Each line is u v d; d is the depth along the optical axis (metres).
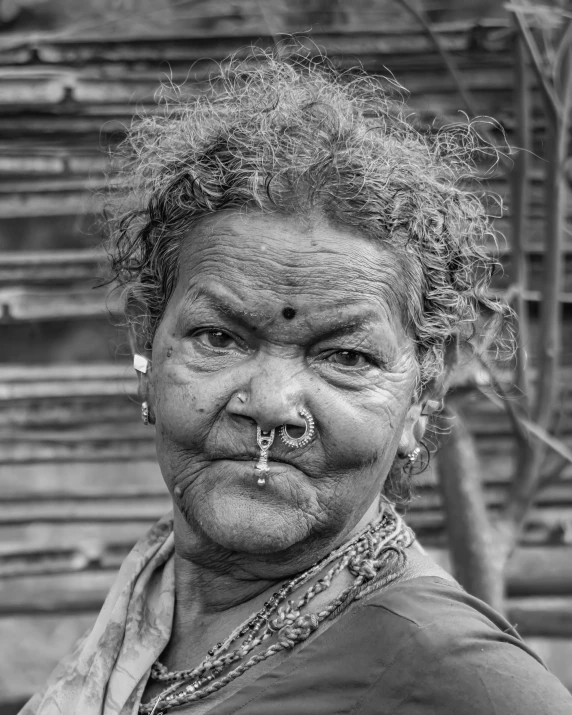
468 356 1.41
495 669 0.93
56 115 2.45
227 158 1.09
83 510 2.47
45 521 2.46
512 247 1.92
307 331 1.04
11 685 2.44
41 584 2.46
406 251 1.09
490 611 1.05
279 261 1.04
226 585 1.16
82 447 2.47
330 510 1.06
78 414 2.47
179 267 1.13
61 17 2.52
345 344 1.05
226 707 1.00
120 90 2.44
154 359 1.14
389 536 1.11
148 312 1.23
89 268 2.46
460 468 1.89
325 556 1.11
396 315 1.10
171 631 1.19
